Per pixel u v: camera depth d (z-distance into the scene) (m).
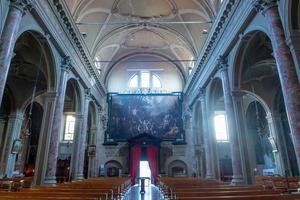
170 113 22.48
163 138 21.69
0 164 15.21
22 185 10.81
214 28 12.20
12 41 6.86
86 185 8.34
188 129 21.86
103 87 21.34
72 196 5.04
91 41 17.00
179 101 22.89
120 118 22.20
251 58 12.58
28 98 16.72
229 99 11.09
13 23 6.95
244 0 9.05
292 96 6.27
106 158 21.02
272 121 16.75
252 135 20.72
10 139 15.84
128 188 14.16
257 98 17.45
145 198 10.33
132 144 20.56
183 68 23.62
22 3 7.30
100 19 16.70
